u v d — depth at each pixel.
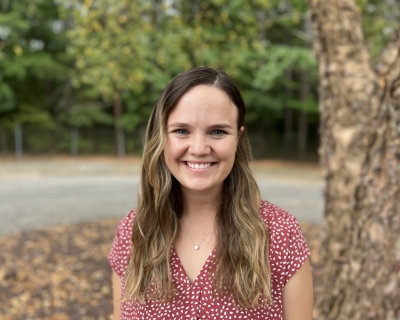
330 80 2.24
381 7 9.21
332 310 2.12
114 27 6.04
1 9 16.31
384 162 1.89
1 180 11.99
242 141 1.29
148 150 1.25
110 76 6.95
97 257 4.99
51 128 18.98
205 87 1.16
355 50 2.20
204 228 1.28
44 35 19.56
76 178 12.66
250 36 6.96
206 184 1.18
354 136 2.12
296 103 16.48
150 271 1.24
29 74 19.05
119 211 7.71
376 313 1.92
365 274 1.96
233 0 6.31
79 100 20.67
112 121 20.19
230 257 1.19
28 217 7.09
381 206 1.90
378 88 1.92
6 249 5.20
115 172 14.30
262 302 1.18
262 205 1.30
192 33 6.16
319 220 6.96
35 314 3.57
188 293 1.21
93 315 3.58
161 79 11.96
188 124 1.16
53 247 5.32
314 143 19.72
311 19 2.33
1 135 18.14
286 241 1.22
